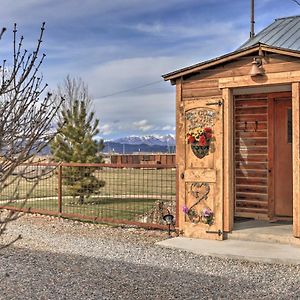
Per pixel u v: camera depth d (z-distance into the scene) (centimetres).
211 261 618
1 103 266
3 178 256
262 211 894
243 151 920
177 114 778
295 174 673
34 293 461
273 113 887
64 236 811
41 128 271
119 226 917
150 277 532
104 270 563
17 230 874
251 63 710
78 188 1230
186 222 761
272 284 507
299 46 828
